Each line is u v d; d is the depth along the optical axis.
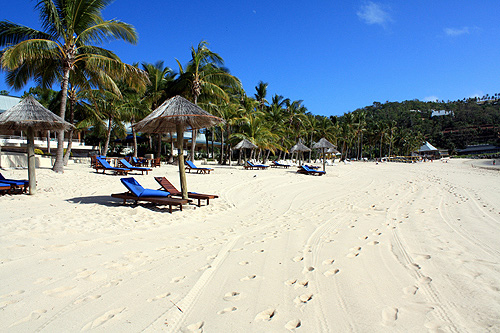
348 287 3.02
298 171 21.22
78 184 10.50
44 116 7.84
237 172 19.16
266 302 2.71
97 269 3.38
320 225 5.90
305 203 8.84
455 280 3.18
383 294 2.86
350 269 3.52
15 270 3.24
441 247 4.39
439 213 7.20
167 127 8.42
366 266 3.62
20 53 11.30
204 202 8.20
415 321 2.37
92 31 13.67
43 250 3.88
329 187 13.22
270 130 32.31
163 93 22.88
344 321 2.38
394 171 27.08
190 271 3.43
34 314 2.41
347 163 45.59
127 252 4.00
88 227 5.06
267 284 3.10
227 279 3.22
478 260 3.81
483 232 5.31
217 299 2.76
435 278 3.24
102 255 3.83
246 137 27.77
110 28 13.60
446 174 23.12
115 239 4.55
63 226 4.99
